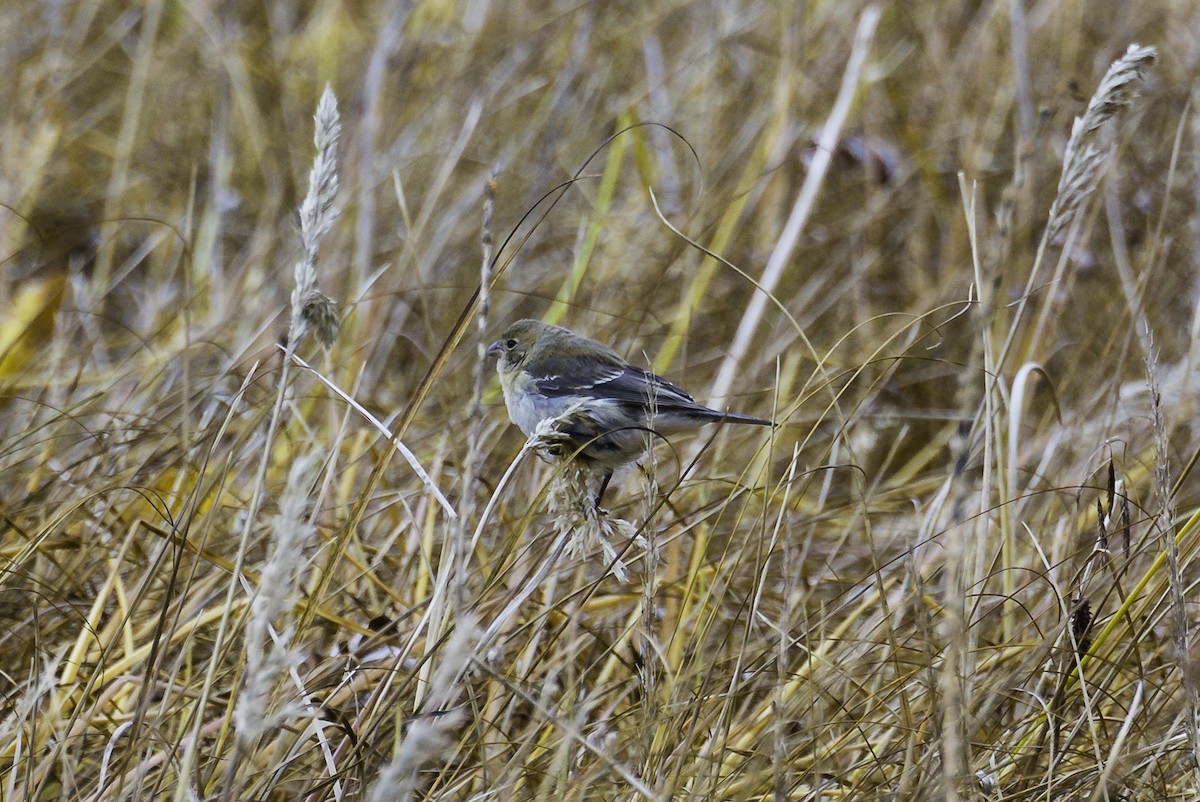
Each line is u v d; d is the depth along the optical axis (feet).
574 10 53.47
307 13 60.59
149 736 21.83
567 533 23.65
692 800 20.39
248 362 37.81
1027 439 39.52
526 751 21.67
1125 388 38.34
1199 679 22.88
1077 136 22.66
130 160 51.88
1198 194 42.75
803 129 48.26
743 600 27.86
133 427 32.07
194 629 23.63
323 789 21.07
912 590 27.94
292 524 17.16
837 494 39.75
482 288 20.22
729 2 52.70
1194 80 46.70
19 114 50.72
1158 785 22.88
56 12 55.21
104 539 30.42
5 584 27.50
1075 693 24.23
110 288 43.96
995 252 20.04
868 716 24.02
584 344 32.65
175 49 55.77
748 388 38.91
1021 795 22.65
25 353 38.60
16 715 23.34
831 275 47.44
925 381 43.86
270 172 50.57
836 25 52.60
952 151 50.08
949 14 53.93
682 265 44.78
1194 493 34.94
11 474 33.22
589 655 28.91
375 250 45.96
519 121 52.54
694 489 33.55
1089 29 52.08
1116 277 43.73
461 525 19.47
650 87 49.60
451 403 39.19
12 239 46.60
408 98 51.75
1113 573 27.76
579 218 48.49
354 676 25.61
